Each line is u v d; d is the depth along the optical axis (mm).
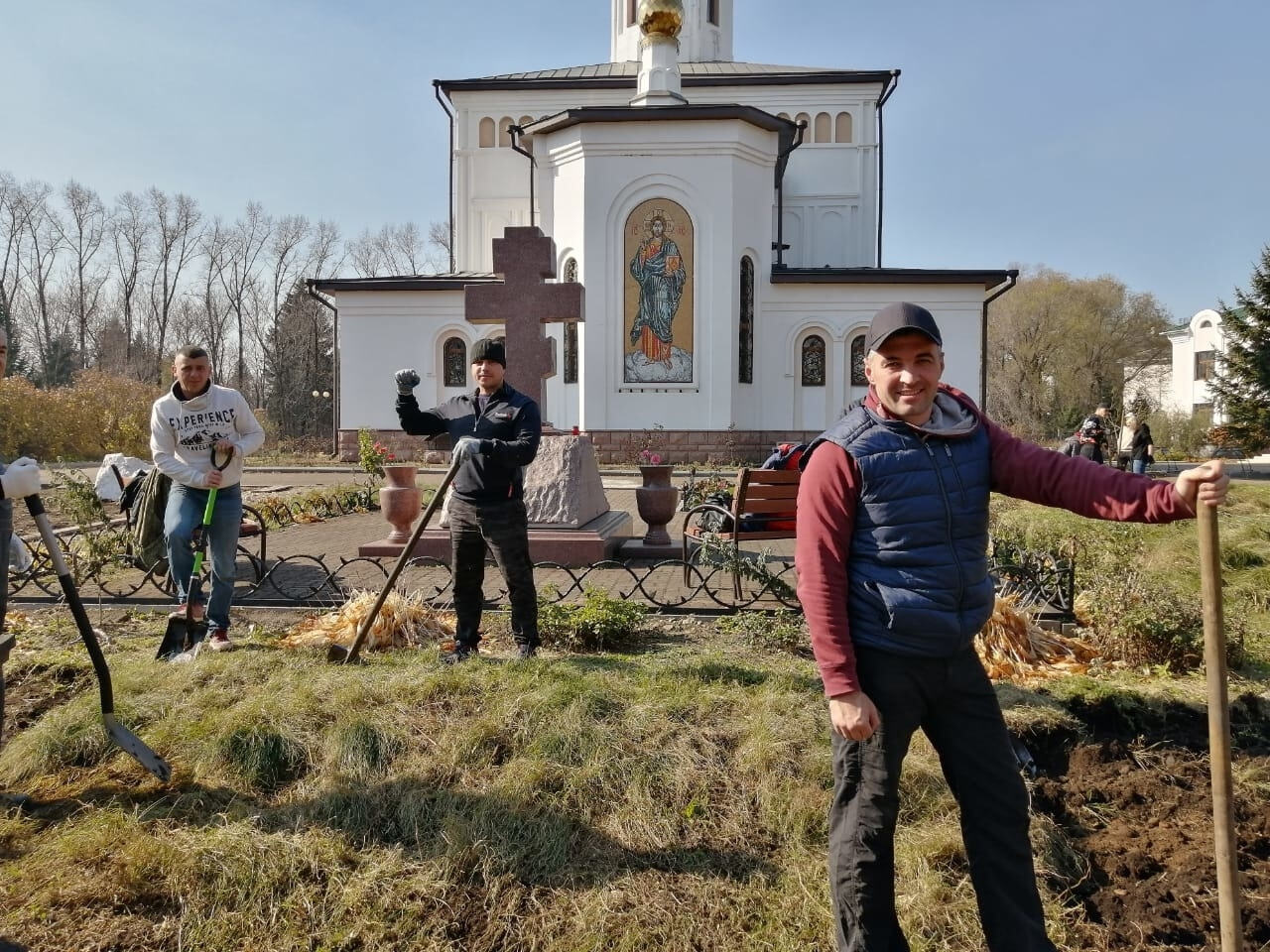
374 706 4277
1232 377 31594
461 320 26531
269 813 3652
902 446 2557
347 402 26969
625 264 23656
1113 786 3955
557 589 6500
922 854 3348
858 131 30203
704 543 6707
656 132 23359
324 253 62656
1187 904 3174
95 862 3359
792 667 4953
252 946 3055
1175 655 5340
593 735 3994
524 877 3365
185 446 5391
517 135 25156
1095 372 52938
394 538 8789
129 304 59406
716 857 3453
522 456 4785
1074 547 7688
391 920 3148
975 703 2641
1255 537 8828
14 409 30359
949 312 25266
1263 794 3887
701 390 23750
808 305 25344
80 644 5520
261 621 6254
